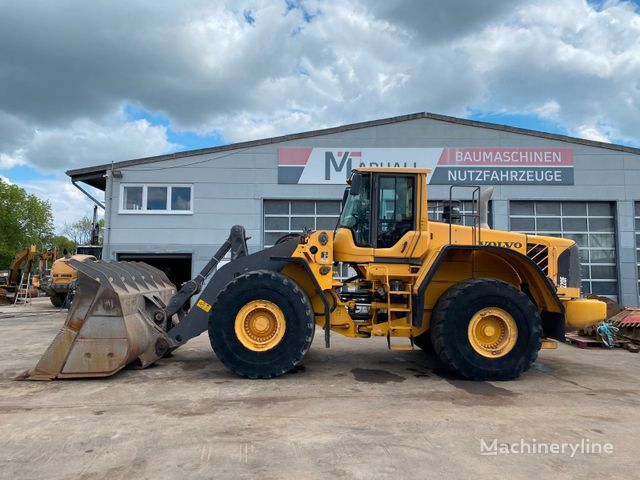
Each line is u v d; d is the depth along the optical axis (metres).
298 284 6.36
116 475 3.08
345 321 6.28
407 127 14.18
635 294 13.92
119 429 3.95
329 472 3.12
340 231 6.46
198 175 14.16
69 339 5.66
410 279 6.30
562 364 7.00
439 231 6.38
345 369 6.46
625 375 6.23
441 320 5.82
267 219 14.27
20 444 3.63
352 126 14.17
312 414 4.38
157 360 6.88
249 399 4.88
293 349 5.73
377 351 7.90
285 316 5.77
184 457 3.37
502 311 5.86
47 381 5.59
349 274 6.78
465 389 5.39
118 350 5.66
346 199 7.05
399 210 6.36
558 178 14.13
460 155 14.12
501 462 3.32
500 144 14.16
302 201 14.33
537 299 6.41
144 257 14.34
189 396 4.98
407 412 4.47
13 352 7.68
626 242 14.02
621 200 14.11
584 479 3.07
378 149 14.15
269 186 14.16
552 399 4.98
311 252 6.15
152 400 4.83
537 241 6.52
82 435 3.81
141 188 14.19
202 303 6.28
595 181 14.14
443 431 3.94
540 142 14.17
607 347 8.61
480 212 6.79
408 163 14.12
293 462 3.28
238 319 5.76
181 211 14.11
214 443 3.63
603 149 14.19
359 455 3.41
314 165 14.16
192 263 14.03
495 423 4.16
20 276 21.81
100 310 5.69
